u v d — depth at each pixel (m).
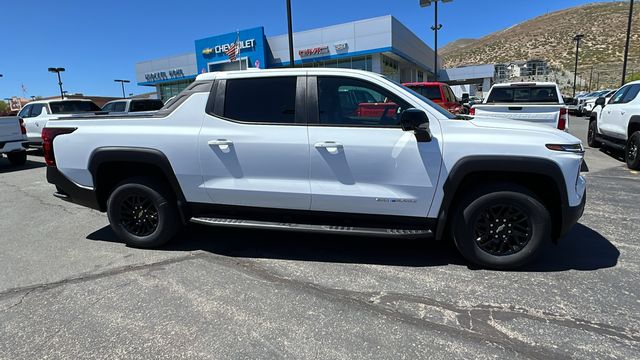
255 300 3.20
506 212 3.55
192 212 4.18
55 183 4.44
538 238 3.49
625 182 7.08
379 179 3.60
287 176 3.77
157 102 15.45
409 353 2.52
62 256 4.22
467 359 2.45
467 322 2.85
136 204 4.31
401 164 3.54
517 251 3.57
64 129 4.32
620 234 4.50
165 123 4.05
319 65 29.50
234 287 3.42
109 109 14.70
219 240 4.58
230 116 3.91
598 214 5.24
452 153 3.45
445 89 11.99
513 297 3.17
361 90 3.72
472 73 47.41
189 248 4.36
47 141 4.40
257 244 4.43
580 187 3.48
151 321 2.93
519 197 3.44
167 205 4.20
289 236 4.66
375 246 4.31
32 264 4.02
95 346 2.65
